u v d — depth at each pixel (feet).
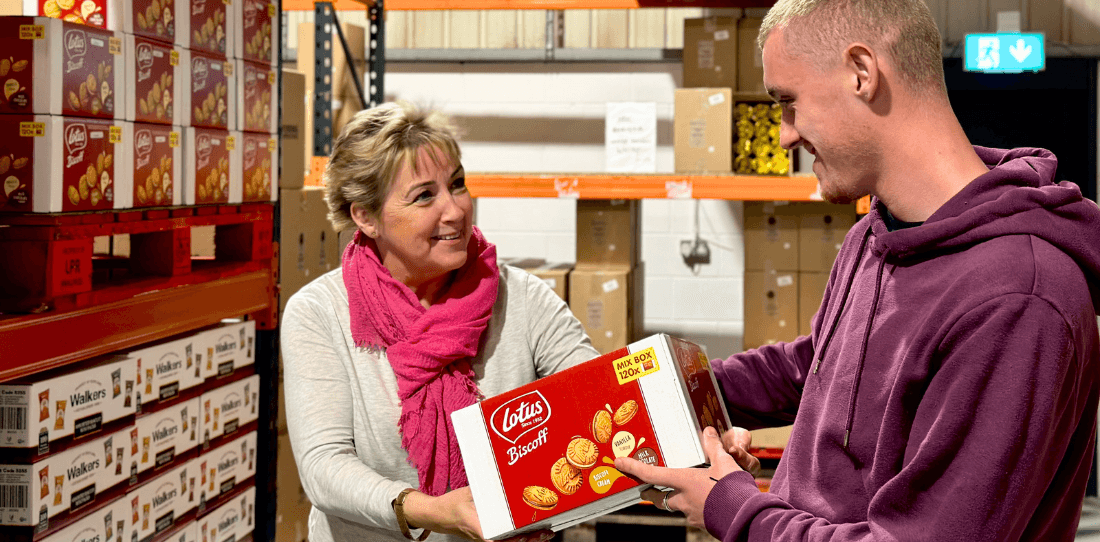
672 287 15.37
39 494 4.83
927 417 3.23
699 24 13.10
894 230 3.71
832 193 3.77
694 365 4.38
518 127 15.52
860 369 3.59
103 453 5.38
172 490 6.15
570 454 4.02
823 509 3.67
